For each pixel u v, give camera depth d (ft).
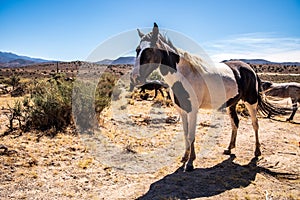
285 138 27.35
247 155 21.97
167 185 16.46
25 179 17.15
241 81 20.25
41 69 264.31
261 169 19.02
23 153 21.35
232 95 19.75
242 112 40.45
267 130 30.78
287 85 38.27
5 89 81.05
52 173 18.22
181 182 16.88
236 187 16.22
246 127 32.17
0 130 28.32
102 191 15.88
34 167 19.01
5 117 35.47
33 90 42.42
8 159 19.75
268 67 313.53
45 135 26.78
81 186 16.49
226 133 29.01
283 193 15.28
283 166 19.58
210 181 16.88
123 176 18.04
